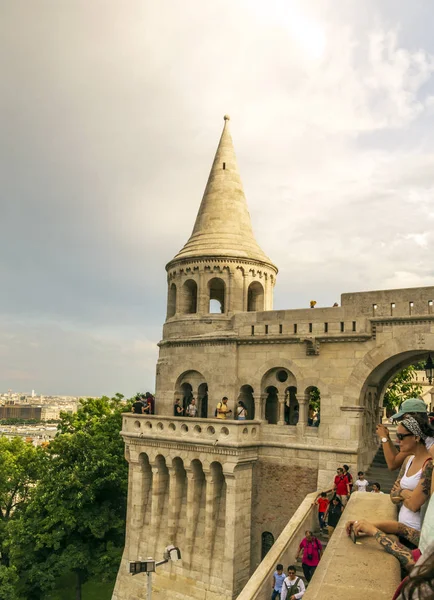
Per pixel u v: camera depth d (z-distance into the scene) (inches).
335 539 319.9
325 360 1216.8
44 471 1701.5
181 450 1273.4
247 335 1323.8
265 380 1309.1
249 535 1227.9
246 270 1470.2
